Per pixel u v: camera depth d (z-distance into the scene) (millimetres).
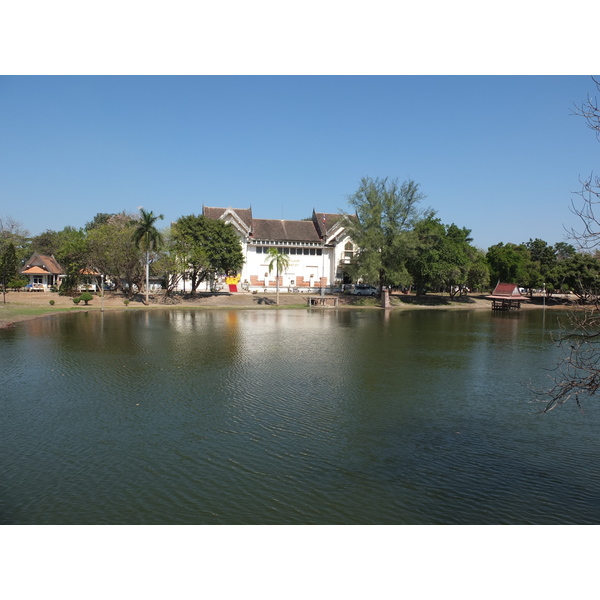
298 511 8250
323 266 76812
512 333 35969
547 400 15758
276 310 55688
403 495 8922
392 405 14977
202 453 10766
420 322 44844
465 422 13383
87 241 58750
